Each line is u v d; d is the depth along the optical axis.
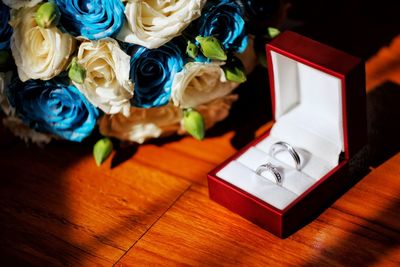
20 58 0.48
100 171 0.55
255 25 0.52
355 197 0.50
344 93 0.45
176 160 0.55
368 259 0.46
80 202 0.52
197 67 0.48
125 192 0.53
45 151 0.57
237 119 0.57
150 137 0.54
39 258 0.49
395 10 0.63
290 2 0.66
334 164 0.49
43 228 0.51
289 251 0.47
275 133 0.52
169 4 0.46
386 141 0.53
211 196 0.51
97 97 0.48
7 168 0.56
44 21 0.45
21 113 0.52
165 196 0.52
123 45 0.47
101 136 0.57
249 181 0.49
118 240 0.50
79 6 0.46
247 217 0.49
